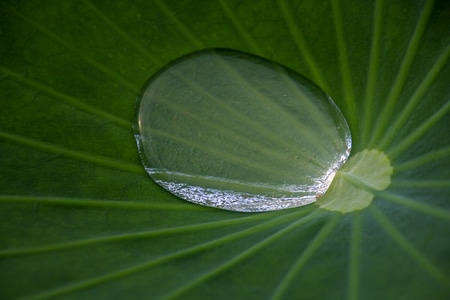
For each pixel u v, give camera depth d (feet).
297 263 0.85
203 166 0.91
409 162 0.89
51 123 0.91
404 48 0.92
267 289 0.84
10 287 0.83
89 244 0.86
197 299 0.83
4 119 0.91
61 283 0.84
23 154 0.90
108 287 0.84
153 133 0.92
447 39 0.91
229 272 0.85
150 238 0.87
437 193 0.86
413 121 0.90
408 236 0.85
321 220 0.88
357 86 0.92
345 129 0.91
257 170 0.91
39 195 0.88
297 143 0.92
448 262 0.83
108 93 0.92
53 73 0.92
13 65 0.92
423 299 0.82
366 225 0.87
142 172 0.91
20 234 0.86
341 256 0.85
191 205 0.89
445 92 0.90
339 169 0.91
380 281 0.83
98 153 0.91
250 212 0.89
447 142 0.88
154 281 0.84
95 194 0.89
